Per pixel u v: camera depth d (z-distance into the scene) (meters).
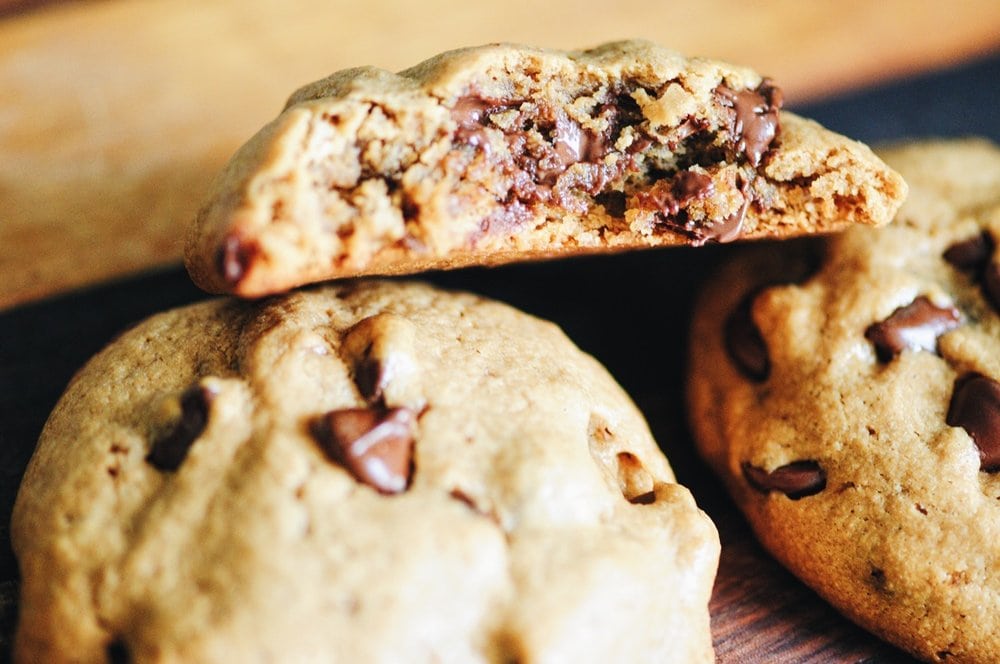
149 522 0.13
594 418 0.15
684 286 0.19
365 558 0.13
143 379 0.15
